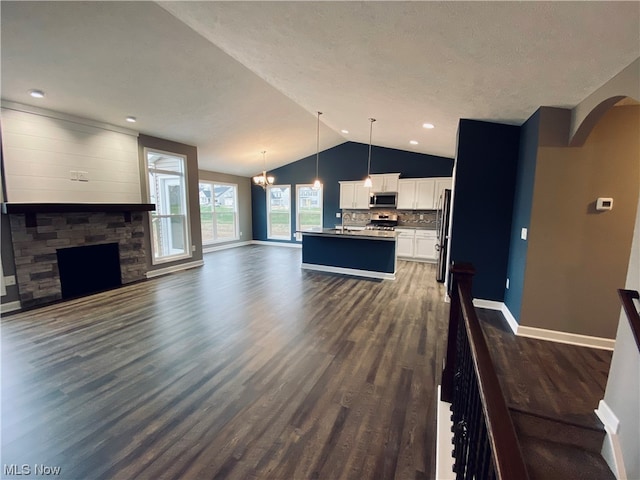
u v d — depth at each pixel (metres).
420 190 7.19
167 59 3.29
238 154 7.28
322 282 5.17
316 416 1.93
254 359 2.62
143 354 2.69
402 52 2.25
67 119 4.11
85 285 4.46
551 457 1.68
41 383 2.26
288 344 2.89
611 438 1.69
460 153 3.84
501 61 2.12
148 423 1.86
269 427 1.83
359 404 2.04
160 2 2.24
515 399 2.13
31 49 2.77
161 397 2.11
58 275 4.13
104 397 2.10
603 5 1.38
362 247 5.66
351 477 1.51
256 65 3.24
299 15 2.04
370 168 7.88
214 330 3.19
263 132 6.18
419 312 3.77
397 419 1.91
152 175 5.50
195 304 4.00
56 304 3.97
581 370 2.50
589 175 2.79
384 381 2.30
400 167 7.53
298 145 7.54
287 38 2.43
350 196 8.00
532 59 2.01
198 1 2.13
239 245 9.37
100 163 4.54
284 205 9.34
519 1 1.46
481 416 0.95
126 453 1.64
